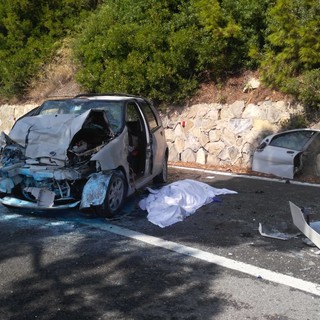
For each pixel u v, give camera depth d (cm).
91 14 1652
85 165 578
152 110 810
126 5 1384
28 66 1681
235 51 1162
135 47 1241
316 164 911
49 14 1730
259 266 443
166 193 662
